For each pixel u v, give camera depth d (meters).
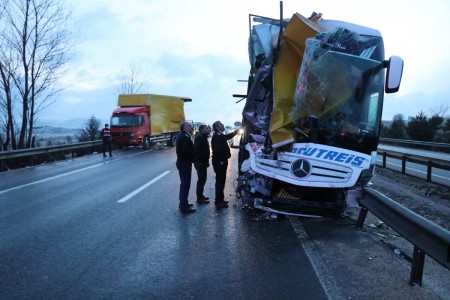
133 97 24.98
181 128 7.34
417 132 26.44
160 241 5.43
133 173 12.82
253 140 6.95
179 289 3.87
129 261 4.65
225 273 4.27
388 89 5.85
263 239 5.51
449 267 3.22
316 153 5.87
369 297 3.63
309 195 6.41
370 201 5.52
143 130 24.39
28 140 18.66
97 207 7.66
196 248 5.12
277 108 6.03
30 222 6.50
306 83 5.85
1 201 8.31
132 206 7.73
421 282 3.91
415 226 3.98
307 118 5.91
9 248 5.14
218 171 7.52
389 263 4.53
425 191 9.58
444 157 17.70
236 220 6.62
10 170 14.36
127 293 3.78
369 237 5.60
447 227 6.55
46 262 4.62
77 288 3.89
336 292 3.75
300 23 6.00
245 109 7.00
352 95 5.95
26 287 3.92
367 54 6.04
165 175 12.24
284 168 6.02
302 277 4.13
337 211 6.13
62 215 7.00
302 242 5.35
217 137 7.48
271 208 6.28
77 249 5.10
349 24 6.65
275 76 6.14
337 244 5.26
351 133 5.92
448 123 26.59
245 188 7.18
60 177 12.11
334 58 5.91
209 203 8.05
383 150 14.55
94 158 19.02
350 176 5.79
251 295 3.72
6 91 17.78
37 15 17.84
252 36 8.11
